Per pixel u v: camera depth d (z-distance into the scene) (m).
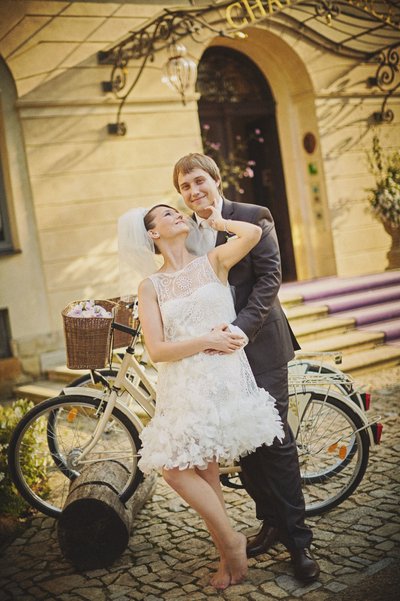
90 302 3.11
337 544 2.85
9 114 6.52
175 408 2.52
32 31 6.48
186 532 3.20
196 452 2.42
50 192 6.66
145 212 2.74
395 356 6.03
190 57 7.36
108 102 6.86
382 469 3.63
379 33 8.77
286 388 2.82
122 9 6.96
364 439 3.12
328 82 8.43
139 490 3.39
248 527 3.16
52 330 6.72
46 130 6.62
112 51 6.76
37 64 6.53
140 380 3.42
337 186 8.54
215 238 2.81
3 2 6.32
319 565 2.70
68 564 3.01
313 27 8.16
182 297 2.58
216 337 2.49
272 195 9.14
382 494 3.30
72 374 6.23
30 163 6.55
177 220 2.69
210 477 2.69
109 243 6.95
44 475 3.81
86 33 6.76
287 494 2.70
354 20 8.49
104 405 3.26
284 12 7.89
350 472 3.58
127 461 3.39
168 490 3.76
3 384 6.52
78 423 3.85
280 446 2.71
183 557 2.95
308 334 6.51
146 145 7.14
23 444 3.65
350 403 3.14
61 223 6.72
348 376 3.31
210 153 8.59
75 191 6.77
